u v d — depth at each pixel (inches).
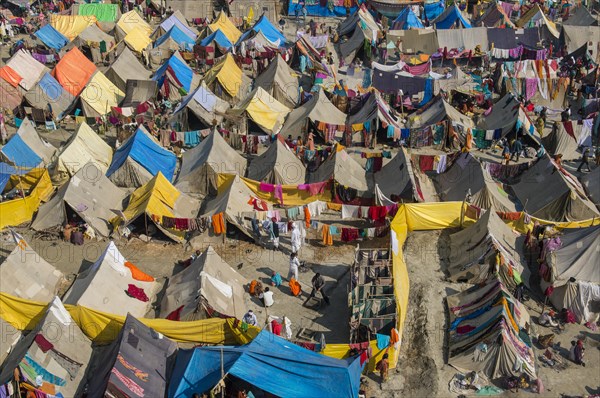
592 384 1314.0
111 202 1829.5
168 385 1226.0
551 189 1835.6
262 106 2298.2
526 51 2891.2
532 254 1662.2
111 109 2263.8
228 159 1996.8
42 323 1272.1
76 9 3319.4
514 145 2162.9
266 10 3533.5
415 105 2491.4
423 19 3481.8
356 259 1553.9
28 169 1939.0
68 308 1348.4
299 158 2046.0
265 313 1492.4
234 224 1715.1
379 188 1919.3
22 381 1179.3
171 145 2164.1
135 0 3602.4
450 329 1435.8
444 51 2883.9
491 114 2338.8
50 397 1195.9
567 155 2185.0
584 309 1477.6
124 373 1184.2
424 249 1718.8
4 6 3565.5
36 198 1817.2
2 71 2389.3
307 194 1865.2
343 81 2632.9
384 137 2276.1
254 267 1652.3
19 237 1515.7
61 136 2263.8
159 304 1493.6
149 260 1664.6
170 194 1812.3
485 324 1371.8
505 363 1307.8
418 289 1573.6
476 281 1579.7
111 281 1451.8
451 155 1963.6
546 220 1795.0
